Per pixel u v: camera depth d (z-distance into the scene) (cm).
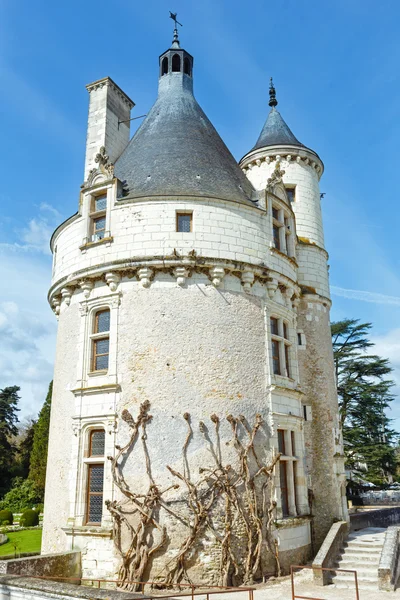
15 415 6338
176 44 2438
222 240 1719
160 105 2216
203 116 2233
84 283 1748
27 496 4969
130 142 2192
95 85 2316
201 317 1645
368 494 3694
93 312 1752
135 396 1572
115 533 1455
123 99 2394
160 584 1331
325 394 2081
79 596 993
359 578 1477
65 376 1756
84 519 1550
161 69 2402
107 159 1850
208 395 1576
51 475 1708
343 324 4578
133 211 1728
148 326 1628
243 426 1592
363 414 4316
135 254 1678
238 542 1473
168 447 1516
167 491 1472
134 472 1504
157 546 1412
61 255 1909
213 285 1688
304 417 2017
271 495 1595
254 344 1708
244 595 1326
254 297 1761
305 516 1741
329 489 1955
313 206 2445
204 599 1284
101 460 1568
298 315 2152
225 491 1494
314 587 1420
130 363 1608
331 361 2197
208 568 1411
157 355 1599
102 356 1705
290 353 1906
